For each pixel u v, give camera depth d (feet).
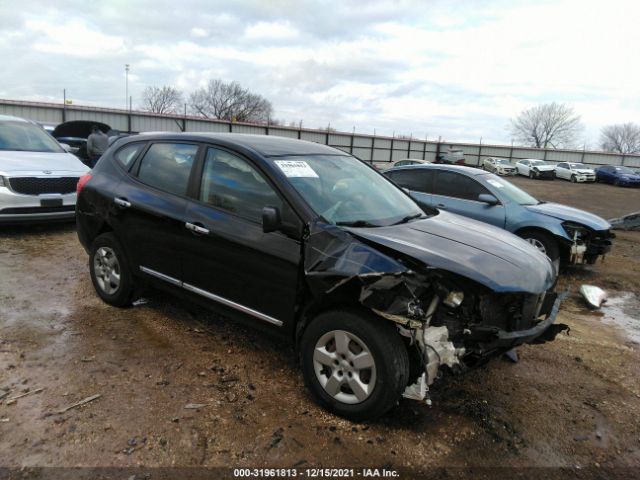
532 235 23.80
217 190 12.34
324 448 9.24
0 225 23.90
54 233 25.16
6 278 17.61
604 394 12.18
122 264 14.62
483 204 25.03
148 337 13.39
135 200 13.92
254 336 13.80
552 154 174.29
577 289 22.48
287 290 10.64
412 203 14.10
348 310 9.80
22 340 12.77
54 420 9.52
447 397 11.35
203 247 12.12
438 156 166.91
